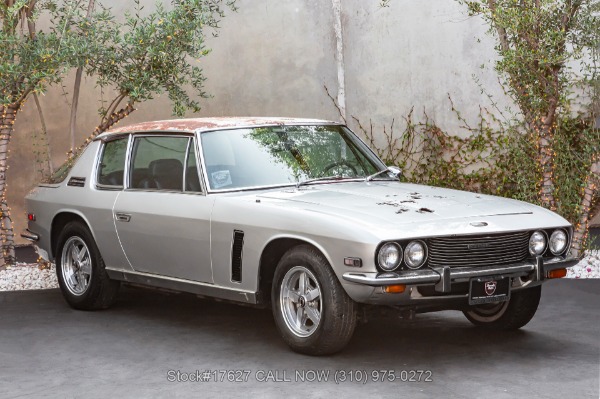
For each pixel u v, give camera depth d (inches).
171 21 422.9
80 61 417.7
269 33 572.7
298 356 272.8
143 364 268.4
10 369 265.9
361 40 574.2
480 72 560.1
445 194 291.6
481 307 305.7
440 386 238.2
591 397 226.4
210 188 293.6
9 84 413.1
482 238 258.4
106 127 448.1
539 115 438.6
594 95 456.1
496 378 245.3
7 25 411.8
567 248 277.7
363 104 576.1
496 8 416.8
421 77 567.5
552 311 337.4
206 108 573.6
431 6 564.7
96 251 341.1
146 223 312.2
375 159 327.9
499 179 554.3
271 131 314.0
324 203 272.2
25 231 382.0
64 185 357.1
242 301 283.9
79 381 251.1
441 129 566.3
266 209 273.9
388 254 246.4
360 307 263.6
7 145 445.7
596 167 467.2
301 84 575.2
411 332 305.4
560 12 421.7
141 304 362.6
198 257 295.1
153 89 435.5
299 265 266.4
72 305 352.5
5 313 349.4
